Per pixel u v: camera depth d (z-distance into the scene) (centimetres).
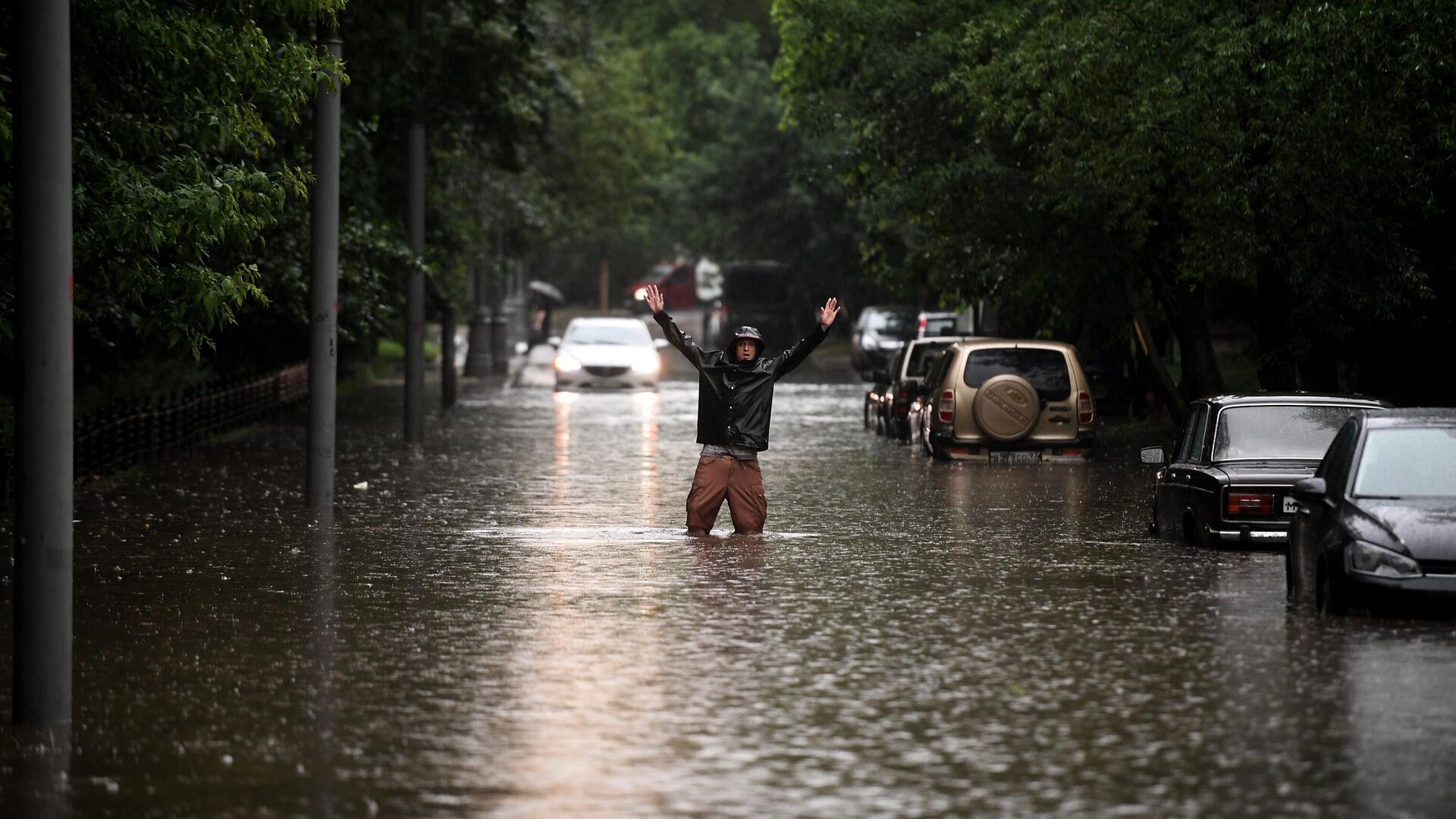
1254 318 11288
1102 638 3322
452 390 11956
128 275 4112
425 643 3294
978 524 5316
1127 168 6806
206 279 4131
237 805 2178
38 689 2645
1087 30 6944
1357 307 6812
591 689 2872
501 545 4778
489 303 19275
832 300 5069
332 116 5978
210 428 9238
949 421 7700
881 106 9275
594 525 5284
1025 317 10069
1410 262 6769
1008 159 8556
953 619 3553
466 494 6219
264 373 11475
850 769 2334
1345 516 3509
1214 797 2183
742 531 5047
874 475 7031
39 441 2655
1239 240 6600
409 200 8894
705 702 2759
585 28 15062
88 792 2252
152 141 4234
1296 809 2127
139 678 2978
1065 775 2295
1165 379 8788
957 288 9212
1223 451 4756
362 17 8319
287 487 6575
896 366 9338
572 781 2278
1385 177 6419
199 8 4291
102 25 4006
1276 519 4544
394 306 10350
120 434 7256
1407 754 2398
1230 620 3512
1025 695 2798
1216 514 4569
